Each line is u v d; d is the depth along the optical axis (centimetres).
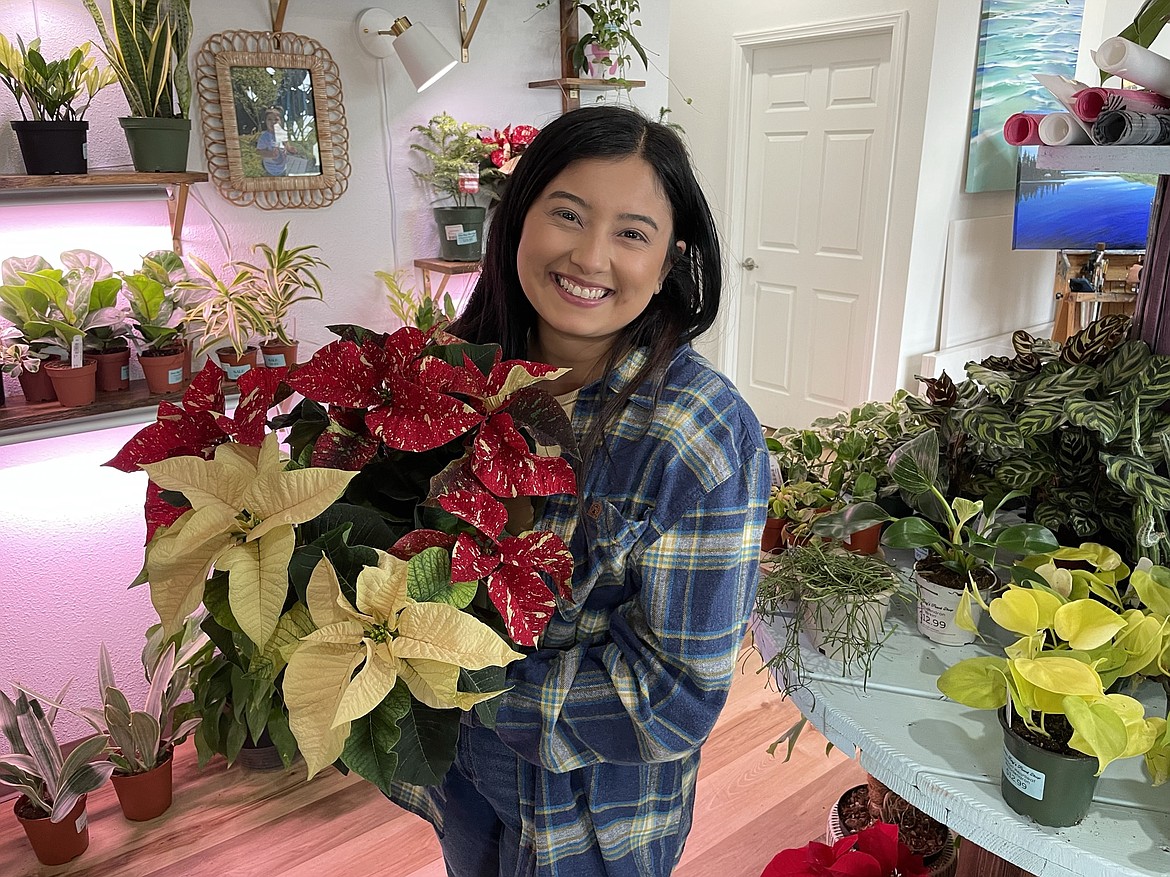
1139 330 134
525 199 102
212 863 199
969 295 441
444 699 72
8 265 203
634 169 96
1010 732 95
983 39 394
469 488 81
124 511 230
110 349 215
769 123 451
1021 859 94
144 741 207
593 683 98
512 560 81
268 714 80
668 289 108
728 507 96
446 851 125
